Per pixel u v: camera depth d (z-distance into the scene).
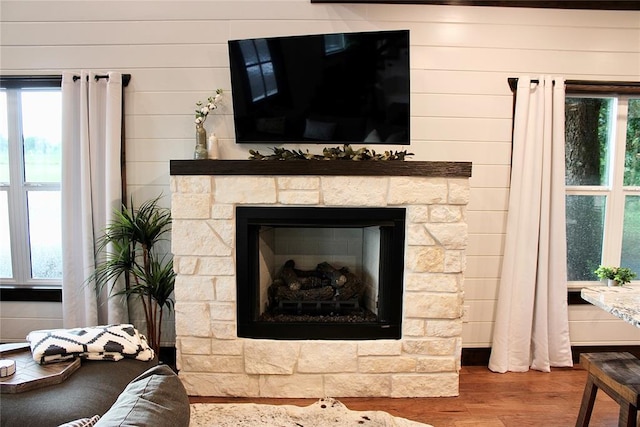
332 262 2.85
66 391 1.43
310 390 2.33
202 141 2.50
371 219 2.29
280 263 2.85
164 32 2.62
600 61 2.67
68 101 2.56
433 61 2.64
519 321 2.64
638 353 2.81
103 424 0.75
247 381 2.34
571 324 2.81
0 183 2.78
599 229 2.85
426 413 2.17
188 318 2.32
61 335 1.69
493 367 2.67
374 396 2.34
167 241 2.72
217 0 2.60
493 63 2.65
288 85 2.45
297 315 2.50
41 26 2.61
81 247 2.64
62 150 2.57
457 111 2.67
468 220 2.72
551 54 2.66
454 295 2.30
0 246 2.82
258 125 2.54
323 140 2.51
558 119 2.58
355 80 2.40
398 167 2.24
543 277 2.62
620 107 2.77
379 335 2.34
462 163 2.23
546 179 2.59
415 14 2.62
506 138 2.69
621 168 2.81
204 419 2.08
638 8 2.63
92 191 2.61
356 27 2.62
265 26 2.61
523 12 2.64
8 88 2.67
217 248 2.29
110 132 2.58
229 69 2.62
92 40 2.62
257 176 2.27
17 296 2.74
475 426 2.06
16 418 1.31
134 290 2.46
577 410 2.21
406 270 2.30
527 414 2.17
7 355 1.66
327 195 2.27
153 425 0.77
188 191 2.28
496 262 2.74
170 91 2.65
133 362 1.71
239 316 2.34
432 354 2.33
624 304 1.65
